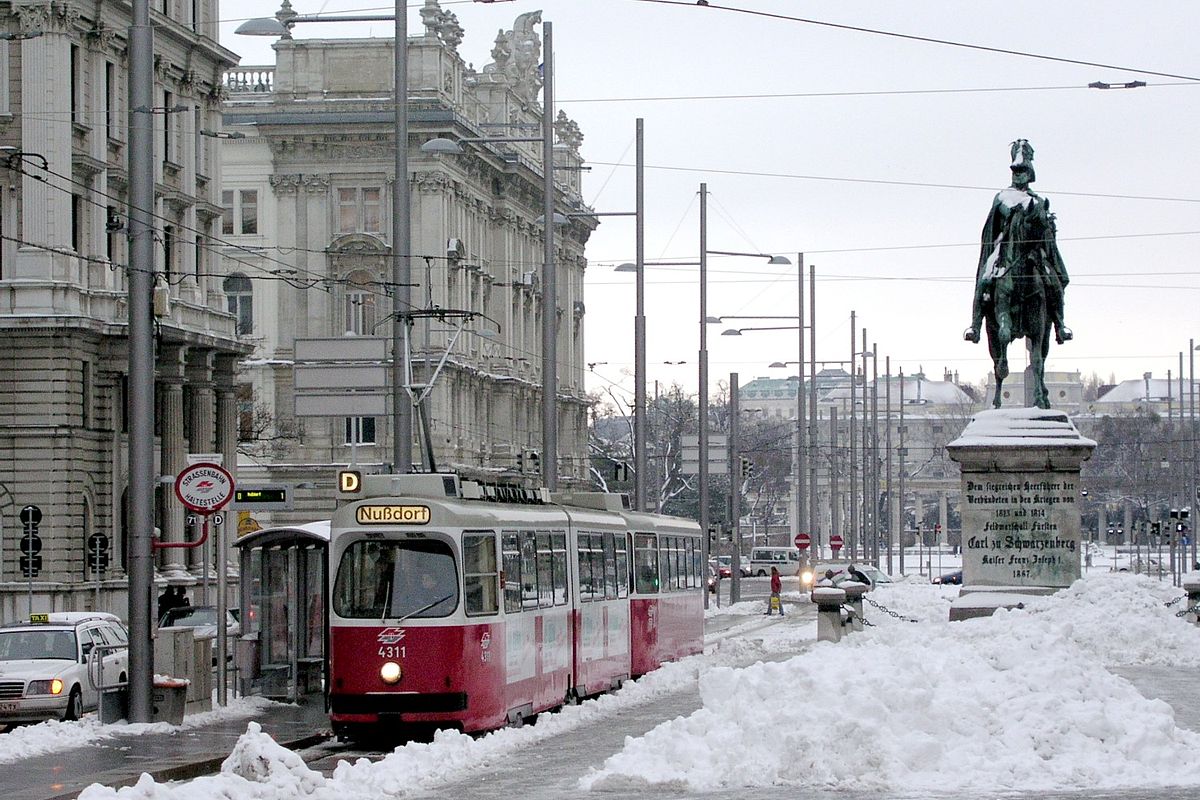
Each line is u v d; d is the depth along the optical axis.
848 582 56.22
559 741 29.52
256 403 104.94
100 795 19.77
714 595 107.56
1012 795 21.31
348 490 31.06
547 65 58.38
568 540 36.50
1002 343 52.06
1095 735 24.12
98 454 71.81
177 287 78.81
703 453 78.56
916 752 23.08
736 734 23.88
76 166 70.62
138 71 33.06
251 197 106.38
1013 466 50.25
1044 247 52.03
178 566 74.94
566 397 137.38
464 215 110.94
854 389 114.75
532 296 128.12
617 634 40.31
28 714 35.19
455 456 106.06
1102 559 158.50
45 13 68.75
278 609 37.47
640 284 69.44
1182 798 20.69
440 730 27.39
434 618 29.73
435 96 104.19
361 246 105.31
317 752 29.73
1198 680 39.34
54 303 68.94
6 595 68.06
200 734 31.66
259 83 108.69
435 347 103.00
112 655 38.12
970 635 41.78
